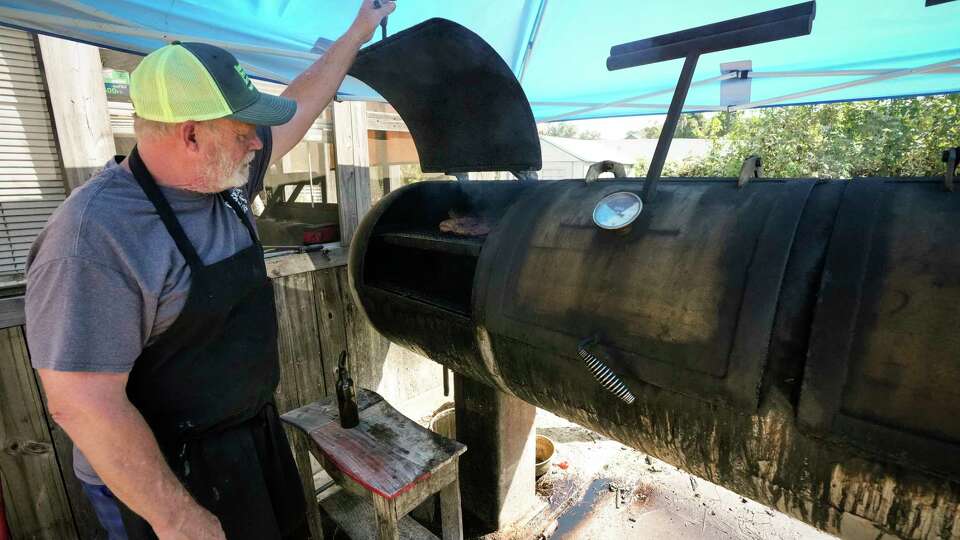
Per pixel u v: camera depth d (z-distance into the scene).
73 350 0.72
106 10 1.40
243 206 1.05
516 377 1.33
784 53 2.12
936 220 0.76
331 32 1.78
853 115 6.55
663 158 1.10
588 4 1.85
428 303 1.61
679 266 0.96
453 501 1.59
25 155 1.58
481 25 2.03
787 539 1.87
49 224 0.77
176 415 0.94
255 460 1.08
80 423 0.74
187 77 0.77
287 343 2.25
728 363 0.85
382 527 1.40
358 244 1.91
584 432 2.66
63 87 1.60
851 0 1.56
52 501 1.72
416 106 1.80
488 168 1.82
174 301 0.85
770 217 0.91
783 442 0.83
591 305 1.07
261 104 0.85
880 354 0.72
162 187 0.86
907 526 0.74
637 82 2.71
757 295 0.85
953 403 0.66
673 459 1.05
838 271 0.79
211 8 1.51
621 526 1.97
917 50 2.03
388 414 1.76
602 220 1.10
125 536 1.05
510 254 1.30
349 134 2.42
